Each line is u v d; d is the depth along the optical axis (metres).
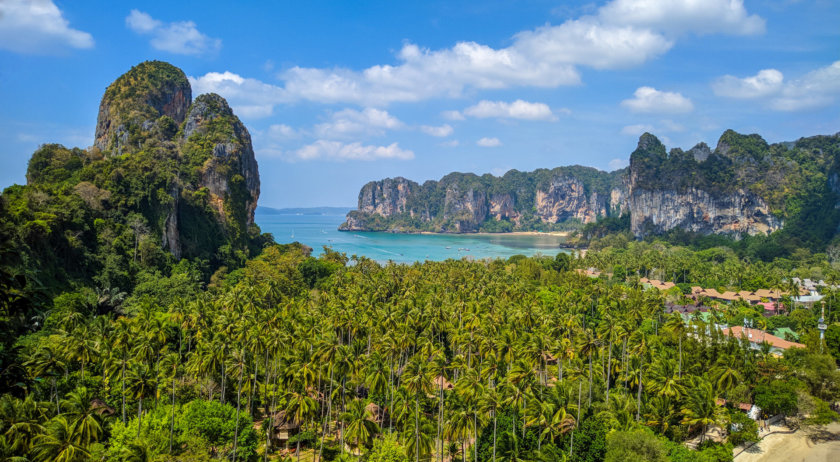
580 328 120.50
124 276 164.62
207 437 83.12
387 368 96.56
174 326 122.50
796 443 100.69
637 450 80.25
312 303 155.12
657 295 156.50
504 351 106.94
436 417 101.44
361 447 90.62
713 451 90.50
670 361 108.62
